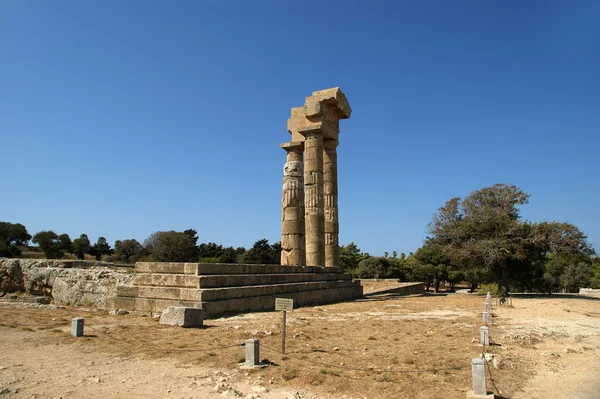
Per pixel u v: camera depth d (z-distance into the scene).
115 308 16.55
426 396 7.21
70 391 7.29
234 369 8.56
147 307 15.82
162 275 16.42
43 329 12.28
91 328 12.38
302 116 28.08
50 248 70.25
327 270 27.06
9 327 12.37
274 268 21.42
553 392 7.66
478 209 33.06
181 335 11.49
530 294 34.94
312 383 7.82
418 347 10.70
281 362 9.03
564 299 28.06
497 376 8.39
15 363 8.76
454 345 11.02
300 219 26.03
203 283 15.66
